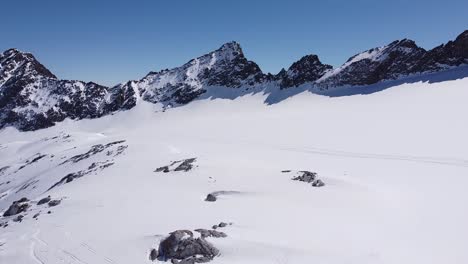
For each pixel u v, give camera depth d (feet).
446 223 117.60
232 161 215.72
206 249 90.12
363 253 93.25
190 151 290.35
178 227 108.58
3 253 96.37
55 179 287.28
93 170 238.89
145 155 275.59
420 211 130.11
